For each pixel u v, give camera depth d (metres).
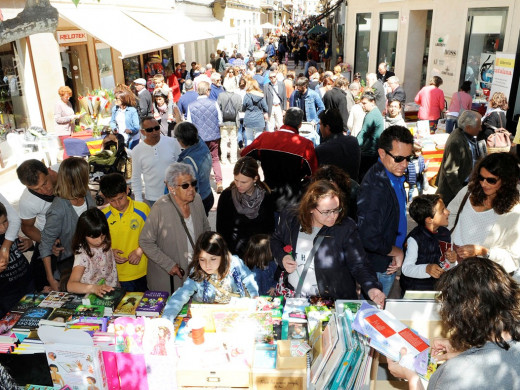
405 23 13.52
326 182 2.73
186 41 12.91
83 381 2.29
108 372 2.27
